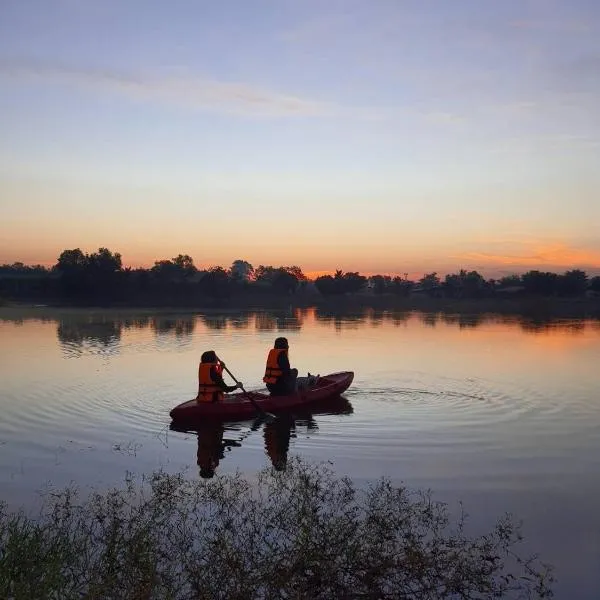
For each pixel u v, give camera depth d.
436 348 24.78
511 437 10.63
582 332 33.53
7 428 11.16
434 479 8.38
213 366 12.23
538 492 7.84
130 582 4.74
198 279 93.62
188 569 4.95
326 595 4.93
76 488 7.88
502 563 5.78
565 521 6.86
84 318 43.53
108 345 25.00
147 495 7.49
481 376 17.31
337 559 5.17
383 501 7.05
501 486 8.09
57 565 4.76
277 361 13.08
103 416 12.20
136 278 78.44
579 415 12.34
